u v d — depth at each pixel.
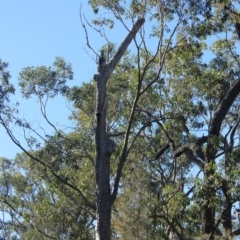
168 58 27.94
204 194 21.31
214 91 30.14
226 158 21.95
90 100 29.59
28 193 34.09
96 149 17.73
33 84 28.36
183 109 30.14
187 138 29.20
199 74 30.27
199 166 23.72
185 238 22.12
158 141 29.11
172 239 24.02
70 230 28.77
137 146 28.52
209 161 22.52
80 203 27.69
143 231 19.38
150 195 22.03
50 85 28.50
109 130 28.70
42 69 28.58
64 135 28.95
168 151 29.78
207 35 26.17
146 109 29.48
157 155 26.92
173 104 30.16
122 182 21.47
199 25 25.52
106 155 17.70
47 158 27.86
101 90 18.23
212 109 30.09
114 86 29.36
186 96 30.53
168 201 22.80
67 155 27.97
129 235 19.12
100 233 17.02
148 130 29.47
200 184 21.42
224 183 21.23
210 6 24.48
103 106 18.09
